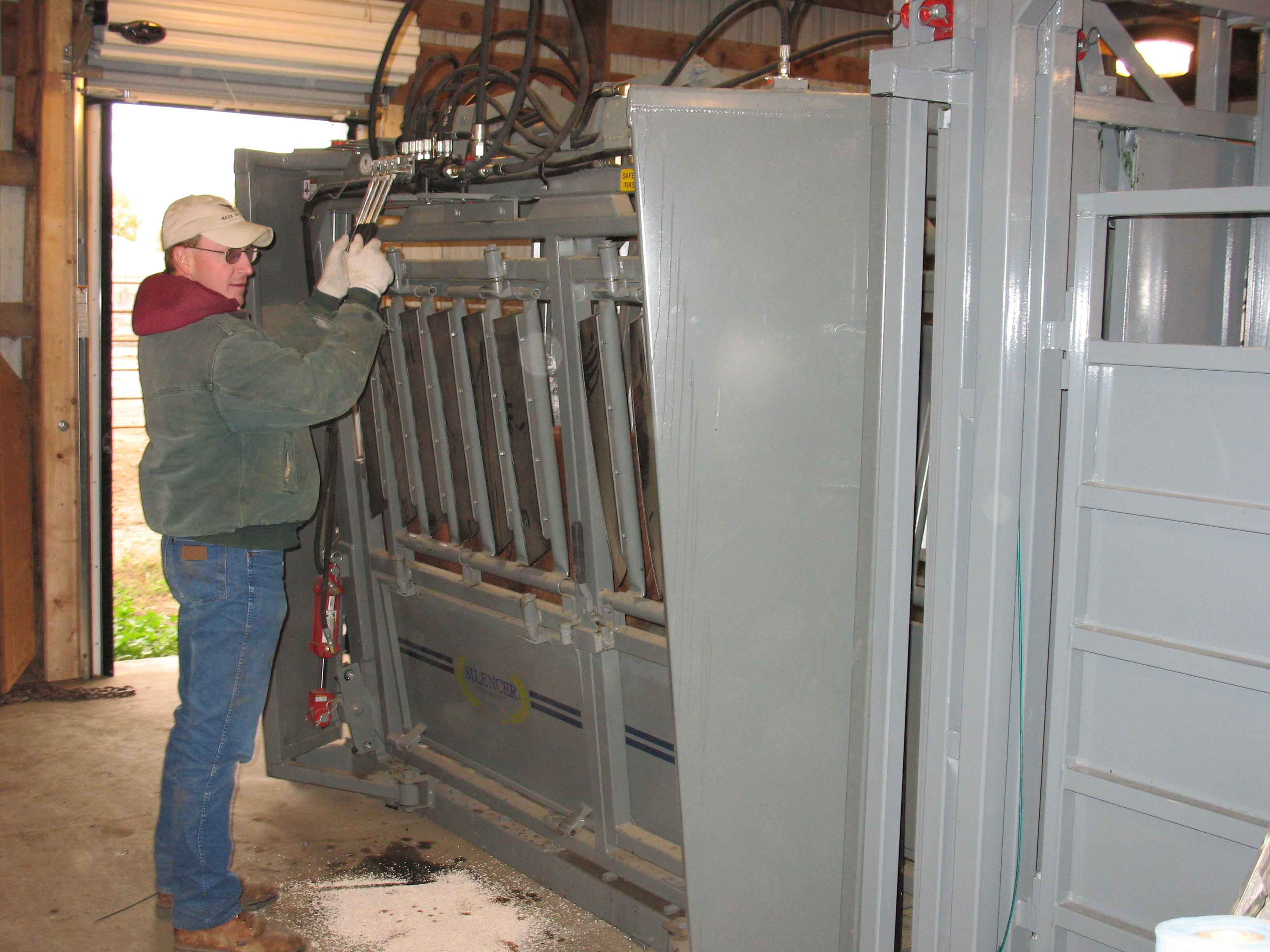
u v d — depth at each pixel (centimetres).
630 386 215
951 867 177
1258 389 139
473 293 247
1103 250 154
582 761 258
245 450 223
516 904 257
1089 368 155
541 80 390
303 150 299
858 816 182
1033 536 163
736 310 169
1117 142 173
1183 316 185
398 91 427
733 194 166
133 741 367
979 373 162
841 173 169
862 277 172
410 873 273
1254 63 448
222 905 232
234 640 226
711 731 178
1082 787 162
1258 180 191
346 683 319
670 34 541
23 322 414
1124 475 154
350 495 314
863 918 184
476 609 276
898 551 172
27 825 302
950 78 159
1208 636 147
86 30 373
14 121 412
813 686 181
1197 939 75
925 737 176
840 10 599
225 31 382
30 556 423
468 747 300
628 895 241
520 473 247
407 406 283
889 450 170
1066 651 161
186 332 216
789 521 176
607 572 236
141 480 225
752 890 185
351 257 233
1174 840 155
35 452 421
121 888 268
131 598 566
